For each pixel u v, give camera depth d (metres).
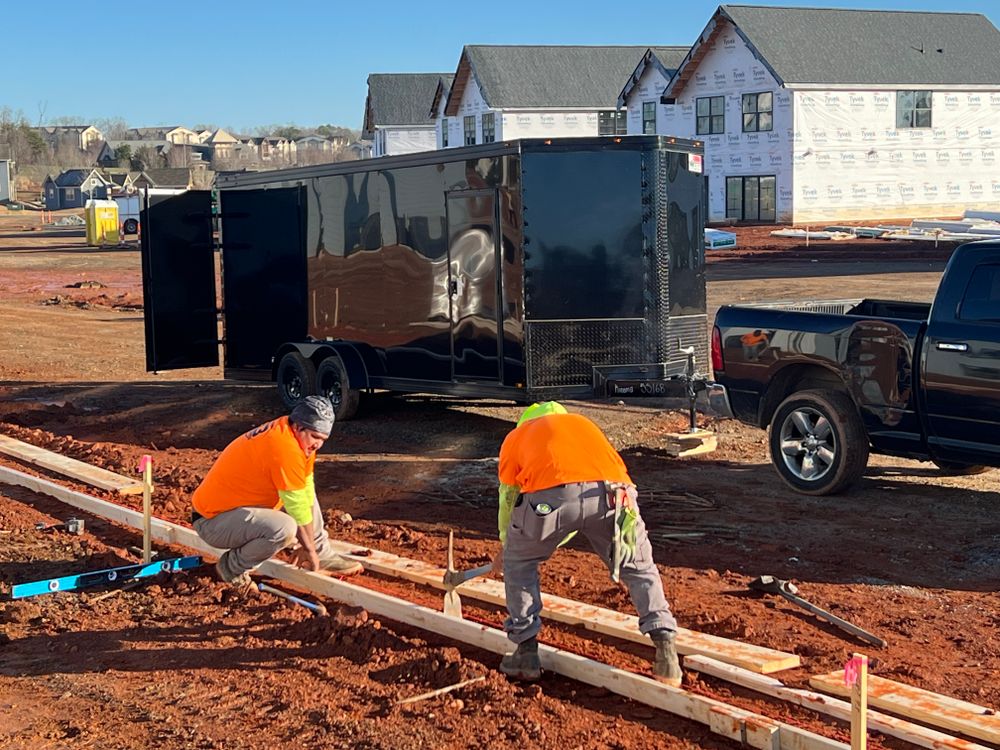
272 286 14.68
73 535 9.05
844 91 48.50
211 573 7.83
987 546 8.38
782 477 10.14
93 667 6.30
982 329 8.77
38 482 10.57
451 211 12.19
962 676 5.95
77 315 27.44
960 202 51.19
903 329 9.25
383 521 9.42
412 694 5.71
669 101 52.50
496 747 5.13
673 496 9.95
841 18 51.22
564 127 63.44
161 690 5.95
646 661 6.08
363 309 13.53
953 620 6.84
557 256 11.48
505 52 64.81
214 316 15.27
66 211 110.06
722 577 7.70
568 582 7.53
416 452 12.14
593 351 11.62
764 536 8.72
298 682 5.96
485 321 11.97
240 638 6.68
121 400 15.94
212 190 15.12
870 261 35.47
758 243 42.34
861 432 9.69
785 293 27.03
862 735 4.41
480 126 64.81
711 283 30.34
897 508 9.50
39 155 175.88
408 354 12.98
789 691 5.48
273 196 14.50
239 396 15.92
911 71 49.59
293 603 7.19
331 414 7.11
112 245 56.31
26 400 16.17
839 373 9.71
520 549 5.73
